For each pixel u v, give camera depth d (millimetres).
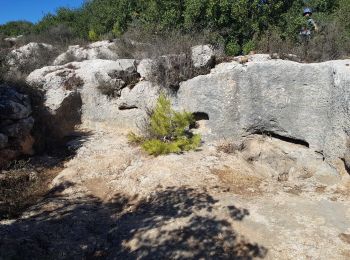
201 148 7668
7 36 19172
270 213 5488
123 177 6926
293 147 7426
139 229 5273
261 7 11086
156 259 4691
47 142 8562
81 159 7859
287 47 9258
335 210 5590
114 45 13031
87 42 15594
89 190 6715
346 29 9883
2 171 7125
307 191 6293
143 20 13031
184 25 11164
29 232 5227
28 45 14883
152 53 9547
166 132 7711
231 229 5145
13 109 7562
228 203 5723
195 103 8219
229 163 7027
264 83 7500
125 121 9445
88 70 10367
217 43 9914
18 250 4797
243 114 7750
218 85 7922
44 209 5980
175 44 9242
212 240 4941
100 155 7953
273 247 4809
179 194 6016
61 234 5293
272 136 7750
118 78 9672
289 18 10898
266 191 6227
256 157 7484
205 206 5652
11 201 6125
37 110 8609
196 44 9422
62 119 9664
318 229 5109
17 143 7617
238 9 10805
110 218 5766
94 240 5223
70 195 6555
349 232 5047
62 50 14383
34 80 10039
